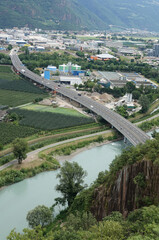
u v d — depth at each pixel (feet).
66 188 649.61
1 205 654.12
